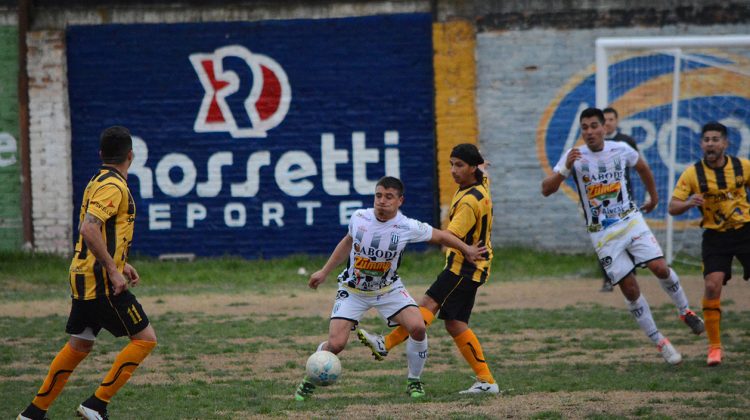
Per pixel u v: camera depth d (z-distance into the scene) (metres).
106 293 24.61
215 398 28.89
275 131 67.88
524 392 29.03
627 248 34.19
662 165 66.31
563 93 66.75
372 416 25.69
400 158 67.56
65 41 67.31
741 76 66.06
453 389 29.89
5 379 32.50
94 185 24.56
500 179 67.31
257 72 67.69
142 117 67.94
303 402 27.97
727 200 33.56
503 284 56.47
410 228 27.45
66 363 25.39
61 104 67.19
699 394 28.39
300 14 67.38
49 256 66.44
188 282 59.84
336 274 63.16
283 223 68.12
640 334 40.16
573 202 67.19
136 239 68.00
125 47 67.62
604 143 34.50
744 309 45.97
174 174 67.94
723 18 66.19
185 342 39.53
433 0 66.75
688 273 59.12
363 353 37.47
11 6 67.06
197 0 67.44
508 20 66.56
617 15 66.38
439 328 43.09
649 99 66.44
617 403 27.12
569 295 51.50
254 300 52.06
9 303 51.22
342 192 67.88
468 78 66.81
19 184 67.69
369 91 67.44
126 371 24.97
